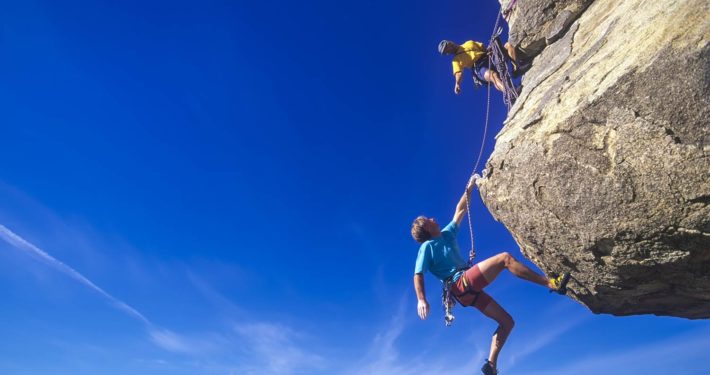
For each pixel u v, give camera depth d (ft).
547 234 20.52
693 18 15.29
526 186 20.11
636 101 16.10
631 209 17.13
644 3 18.29
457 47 29.78
